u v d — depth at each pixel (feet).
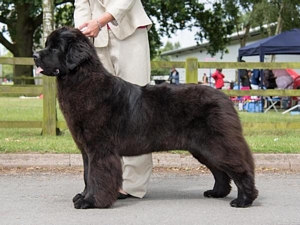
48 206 16.57
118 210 16.06
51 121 31.17
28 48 106.01
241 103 63.46
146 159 18.24
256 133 34.35
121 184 16.14
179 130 16.19
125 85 16.33
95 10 18.34
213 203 17.29
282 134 33.76
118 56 18.33
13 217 15.14
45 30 37.29
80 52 15.52
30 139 29.12
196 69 30.32
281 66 30.99
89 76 15.75
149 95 16.39
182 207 16.63
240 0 93.20
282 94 31.42
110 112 15.80
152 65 30.30
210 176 22.84
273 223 14.66
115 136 15.93
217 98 16.16
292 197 18.35
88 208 16.07
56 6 94.99
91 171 15.97
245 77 66.18
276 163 24.77
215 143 15.90
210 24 99.35
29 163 24.06
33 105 61.98
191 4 92.27
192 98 16.14
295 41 58.44
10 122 30.53
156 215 15.47
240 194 16.66
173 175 23.07
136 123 16.06
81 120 15.72
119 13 17.20
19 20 104.63
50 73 15.72
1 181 21.01
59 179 21.58
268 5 90.99
